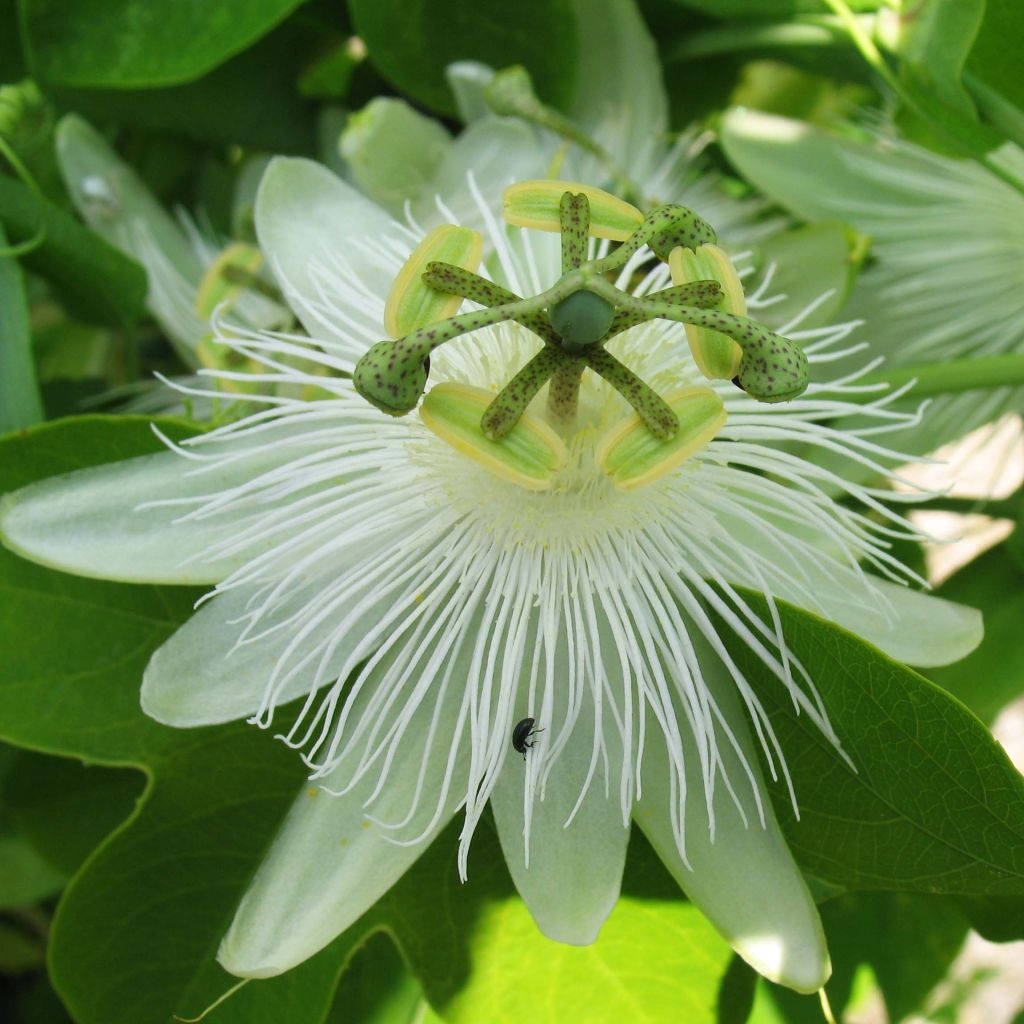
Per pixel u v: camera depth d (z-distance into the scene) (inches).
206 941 5.6
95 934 5.6
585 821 5.1
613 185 6.7
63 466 5.5
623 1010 5.5
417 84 6.8
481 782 5.1
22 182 6.5
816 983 4.9
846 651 4.9
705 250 5.0
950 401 6.6
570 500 5.3
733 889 5.0
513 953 5.6
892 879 5.3
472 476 5.3
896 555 6.8
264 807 5.6
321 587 5.3
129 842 5.6
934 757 5.0
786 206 6.6
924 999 6.8
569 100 6.8
